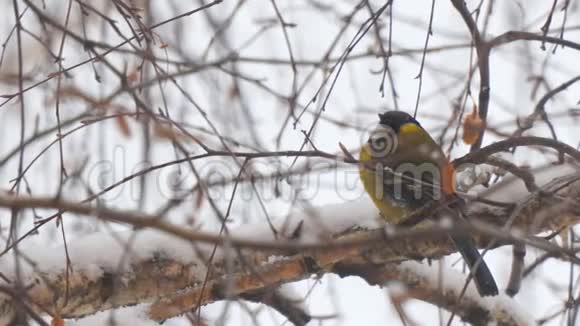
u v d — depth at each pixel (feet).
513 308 28.35
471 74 24.66
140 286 24.38
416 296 27.73
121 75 19.47
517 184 25.05
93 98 23.40
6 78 25.22
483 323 28.25
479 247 25.84
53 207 12.21
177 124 19.21
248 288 24.66
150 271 24.34
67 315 24.43
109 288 24.00
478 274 24.27
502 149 23.59
